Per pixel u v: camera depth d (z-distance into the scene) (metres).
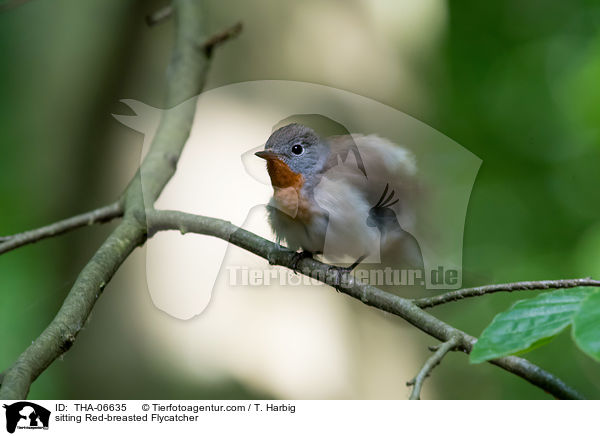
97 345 6.70
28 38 8.70
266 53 6.46
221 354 6.08
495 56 13.60
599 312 2.46
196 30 6.61
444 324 3.90
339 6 6.54
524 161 13.45
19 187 8.82
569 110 13.64
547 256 12.89
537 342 2.81
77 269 8.09
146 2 7.85
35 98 8.52
